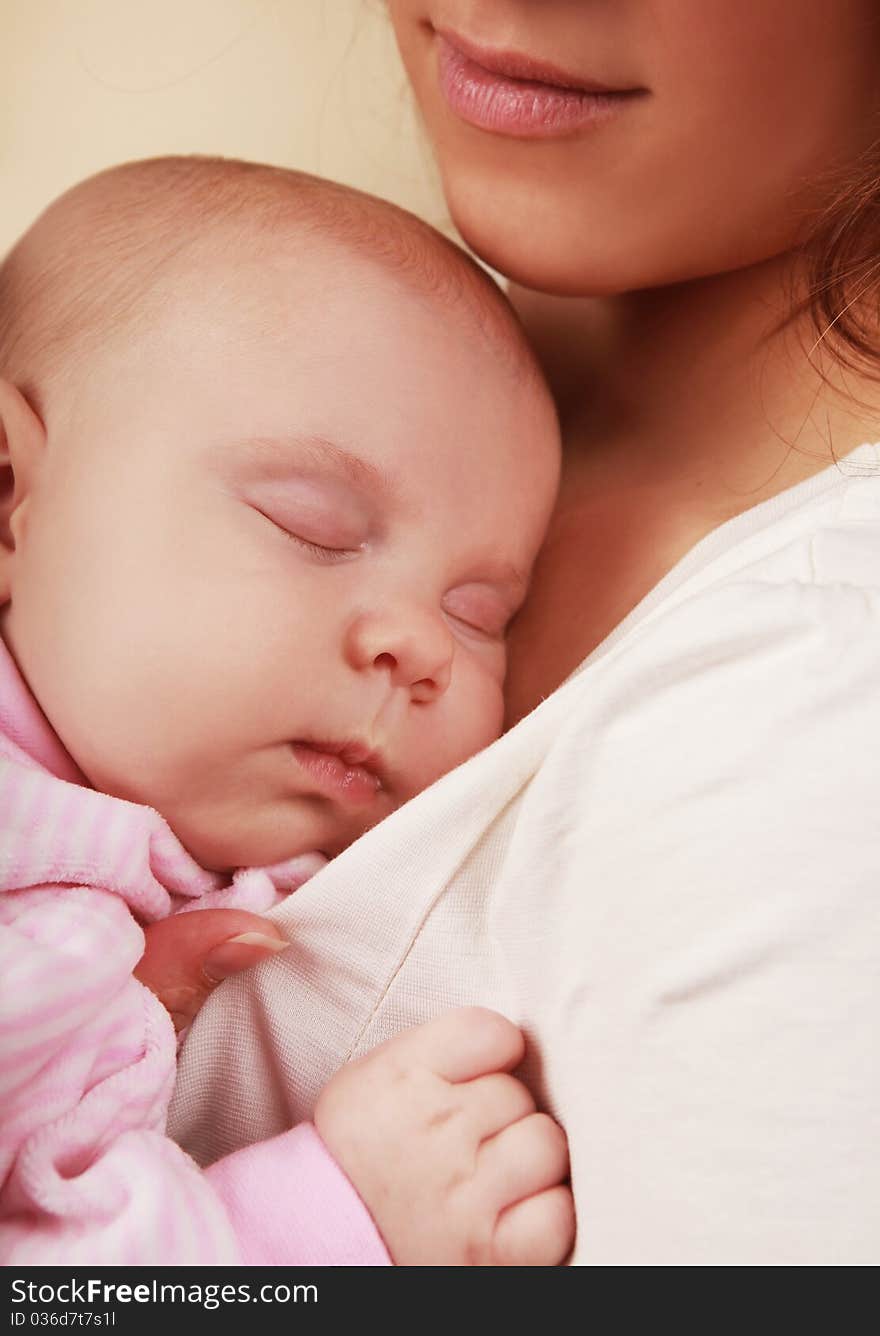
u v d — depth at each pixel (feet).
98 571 2.89
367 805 3.01
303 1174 2.44
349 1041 2.68
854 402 3.07
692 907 2.12
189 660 2.83
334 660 2.91
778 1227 1.96
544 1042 2.41
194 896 2.99
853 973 1.99
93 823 2.70
